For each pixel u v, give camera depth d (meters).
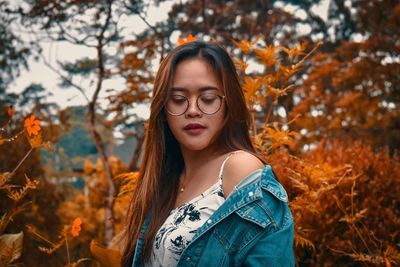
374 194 4.30
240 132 2.18
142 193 2.30
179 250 2.02
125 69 8.44
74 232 3.18
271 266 1.89
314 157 4.83
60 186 12.54
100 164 12.35
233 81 2.14
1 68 10.02
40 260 7.83
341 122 14.77
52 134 10.38
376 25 15.93
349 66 15.76
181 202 2.18
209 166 2.13
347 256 4.10
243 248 1.91
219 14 10.90
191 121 2.11
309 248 3.82
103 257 2.63
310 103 14.81
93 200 11.72
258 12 12.41
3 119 9.52
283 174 4.02
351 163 4.47
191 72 2.12
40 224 9.58
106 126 9.16
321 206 4.13
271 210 1.93
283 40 14.62
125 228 2.42
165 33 8.97
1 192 7.45
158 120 2.25
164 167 2.31
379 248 4.14
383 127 15.12
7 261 2.93
